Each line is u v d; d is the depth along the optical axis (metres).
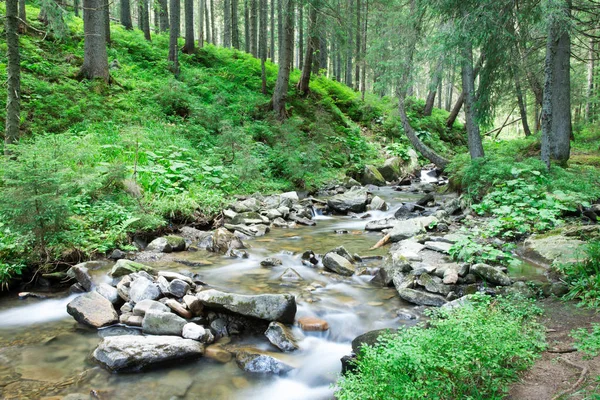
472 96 11.68
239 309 4.68
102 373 3.84
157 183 9.62
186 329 4.40
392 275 5.95
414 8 14.20
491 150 15.40
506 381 2.97
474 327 3.25
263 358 3.99
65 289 5.93
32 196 5.67
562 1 8.58
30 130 10.87
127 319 4.80
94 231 7.23
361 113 24.92
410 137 15.48
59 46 15.76
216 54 23.38
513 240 7.10
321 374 3.92
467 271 5.55
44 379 3.73
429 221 8.72
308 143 16.11
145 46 19.88
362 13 23.30
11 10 8.05
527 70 14.96
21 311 5.24
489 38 9.62
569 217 7.54
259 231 9.06
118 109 13.48
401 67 14.45
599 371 3.02
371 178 16.52
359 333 4.61
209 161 12.32
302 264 6.92
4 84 11.55
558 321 4.06
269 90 21.03
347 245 8.11
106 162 9.53
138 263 6.14
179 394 3.56
